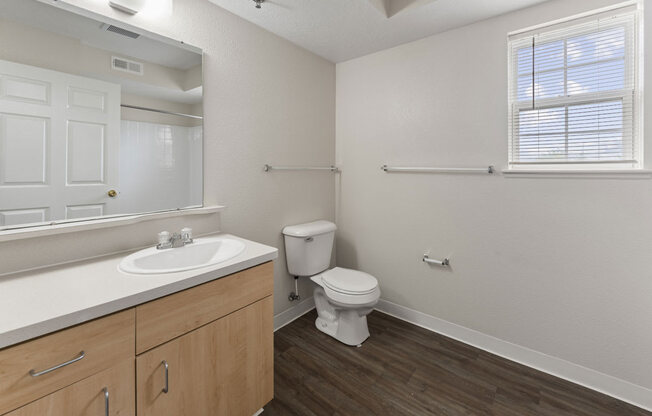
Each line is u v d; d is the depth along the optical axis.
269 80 2.14
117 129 1.41
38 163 1.20
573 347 1.77
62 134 1.25
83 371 0.87
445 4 1.78
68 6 1.26
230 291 1.27
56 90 1.23
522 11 1.83
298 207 2.45
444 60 2.14
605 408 1.57
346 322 2.13
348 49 2.44
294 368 1.87
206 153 1.78
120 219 1.39
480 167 2.03
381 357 1.98
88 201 1.33
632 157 1.60
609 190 1.63
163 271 1.14
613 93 1.63
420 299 2.38
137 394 1.00
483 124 2.00
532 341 1.90
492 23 1.94
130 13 1.45
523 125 1.90
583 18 1.68
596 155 1.69
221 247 1.63
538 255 1.85
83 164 1.31
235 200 1.96
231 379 1.29
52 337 0.81
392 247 2.51
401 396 1.64
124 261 1.25
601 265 1.67
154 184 1.55
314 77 2.53
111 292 0.97
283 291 2.37
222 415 1.26
